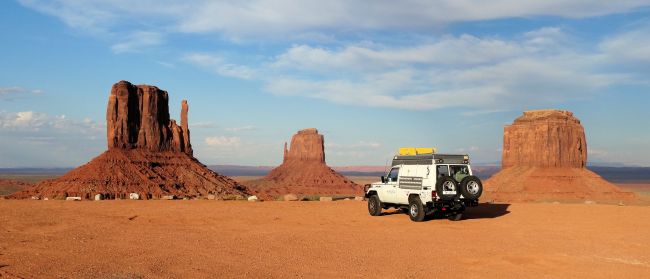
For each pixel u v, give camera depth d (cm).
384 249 1555
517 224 2075
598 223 2052
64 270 1248
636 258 1396
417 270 1273
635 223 2028
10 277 1171
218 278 1180
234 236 1819
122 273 1216
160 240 1725
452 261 1377
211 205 2989
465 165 2181
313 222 2216
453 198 2094
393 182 2362
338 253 1491
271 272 1244
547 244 1611
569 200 11275
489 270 1274
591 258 1398
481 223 2122
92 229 2003
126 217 2398
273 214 2502
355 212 2583
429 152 2367
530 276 1209
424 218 2228
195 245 1625
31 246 1603
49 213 2575
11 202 3353
